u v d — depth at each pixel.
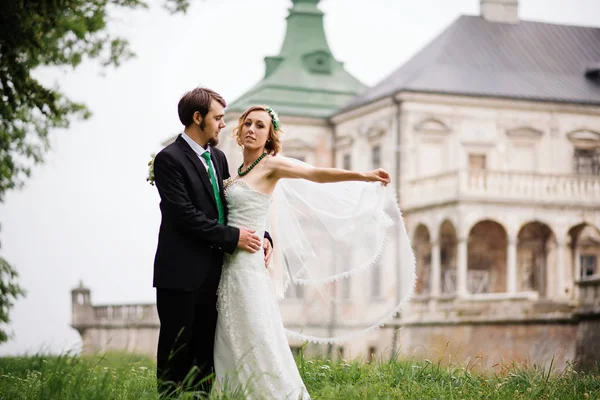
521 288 46.06
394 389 8.50
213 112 7.41
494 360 37.88
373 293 42.16
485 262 46.03
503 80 51.59
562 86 52.16
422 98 48.69
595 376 10.02
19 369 10.47
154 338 50.22
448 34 55.25
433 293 43.91
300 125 53.94
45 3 14.52
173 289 7.15
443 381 9.02
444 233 46.06
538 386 8.87
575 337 35.78
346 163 52.72
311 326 42.34
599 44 56.09
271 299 7.34
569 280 46.22
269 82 59.56
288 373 7.25
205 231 7.13
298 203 8.09
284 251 8.05
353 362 9.73
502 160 49.56
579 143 50.53
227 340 7.20
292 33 63.69
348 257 8.05
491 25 55.78
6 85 14.77
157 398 7.00
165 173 7.23
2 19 14.17
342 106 57.12
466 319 38.97
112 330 53.25
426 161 48.69
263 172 7.45
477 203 43.16
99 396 6.98
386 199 7.99
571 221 44.72
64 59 18.44
